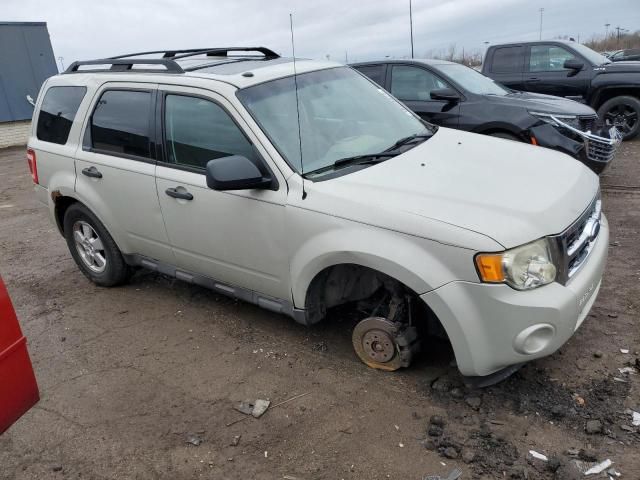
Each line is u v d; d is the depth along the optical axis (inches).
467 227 108.0
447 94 275.1
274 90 147.3
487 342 110.4
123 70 175.3
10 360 91.1
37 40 692.7
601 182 285.7
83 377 147.7
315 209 124.9
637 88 360.8
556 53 386.0
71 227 199.9
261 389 134.7
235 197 138.8
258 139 135.3
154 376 144.8
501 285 105.7
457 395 124.5
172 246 163.2
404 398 126.1
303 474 107.7
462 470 104.6
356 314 165.0
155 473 111.9
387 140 151.6
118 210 173.8
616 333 141.9
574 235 115.6
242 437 119.3
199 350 154.9
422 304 130.1
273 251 135.8
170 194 153.5
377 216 117.0
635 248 194.2
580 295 112.4
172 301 187.0
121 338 165.8
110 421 128.9
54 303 194.4
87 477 112.8
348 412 123.6
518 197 117.0
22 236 283.4
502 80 405.7
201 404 131.6
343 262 122.6
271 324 164.7
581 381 125.5
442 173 128.5
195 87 149.0
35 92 700.7
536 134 251.3
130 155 166.6
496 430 113.7
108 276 195.8
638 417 112.9
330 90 158.9
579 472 101.3
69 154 184.2
